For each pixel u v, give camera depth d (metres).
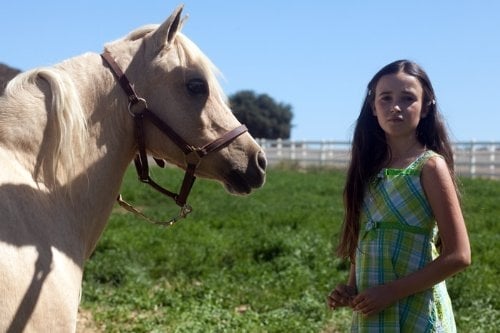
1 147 3.08
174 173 24.53
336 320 7.11
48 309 2.95
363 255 3.33
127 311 7.30
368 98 3.51
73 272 3.17
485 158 27.16
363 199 3.44
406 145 3.38
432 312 3.25
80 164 3.28
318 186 22.11
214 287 8.41
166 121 3.48
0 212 2.90
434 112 3.42
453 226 3.14
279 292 8.20
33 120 3.15
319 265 9.55
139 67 3.46
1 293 2.77
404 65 3.36
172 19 3.43
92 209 3.36
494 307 7.74
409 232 3.22
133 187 19.66
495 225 13.62
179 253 9.99
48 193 3.16
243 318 6.98
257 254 10.38
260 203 17.28
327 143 32.56
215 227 13.44
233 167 3.59
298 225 13.25
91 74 3.38
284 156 34.81
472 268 9.02
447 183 3.18
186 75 3.48
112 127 3.42
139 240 10.99
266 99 65.81
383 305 3.16
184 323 6.80
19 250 2.89
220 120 3.58
